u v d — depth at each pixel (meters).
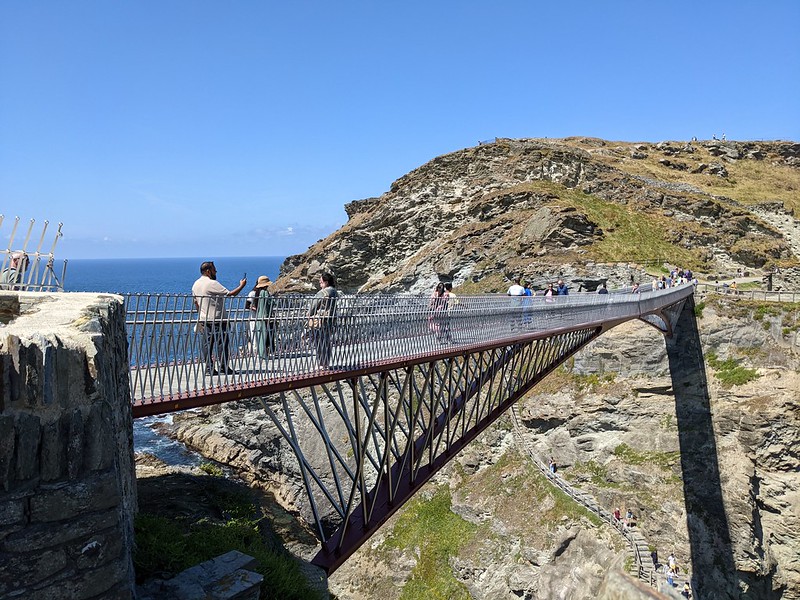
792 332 35.44
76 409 5.65
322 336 11.52
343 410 12.07
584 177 74.38
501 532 36.66
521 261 55.28
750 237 63.19
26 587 5.16
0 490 5.08
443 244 68.25
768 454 33.81
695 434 36.84
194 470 27.92
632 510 36.22
